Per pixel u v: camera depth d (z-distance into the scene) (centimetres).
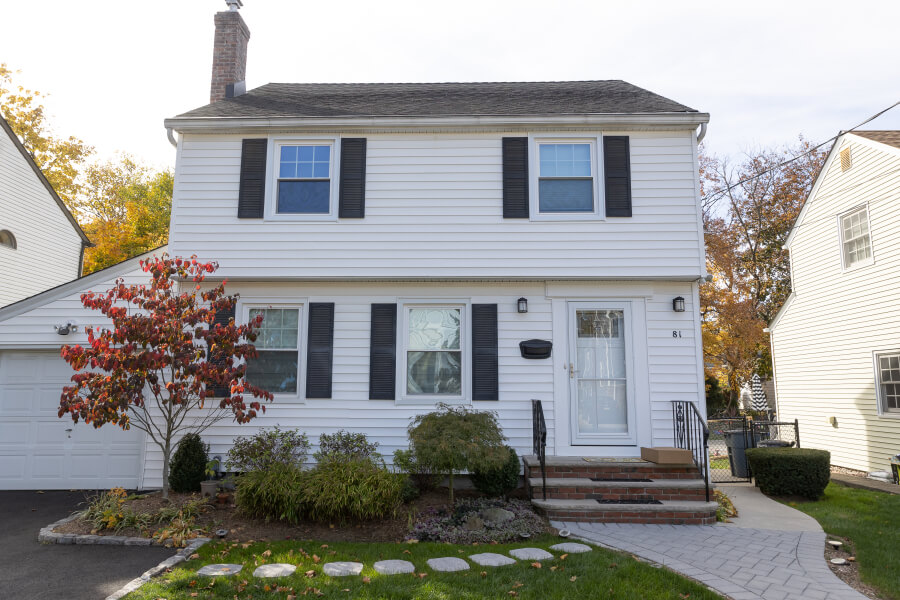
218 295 740
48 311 905
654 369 845
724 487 959
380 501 648
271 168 891
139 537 593
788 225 2409
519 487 824
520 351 859
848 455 1220
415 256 865
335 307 878
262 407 733
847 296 1231
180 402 694
